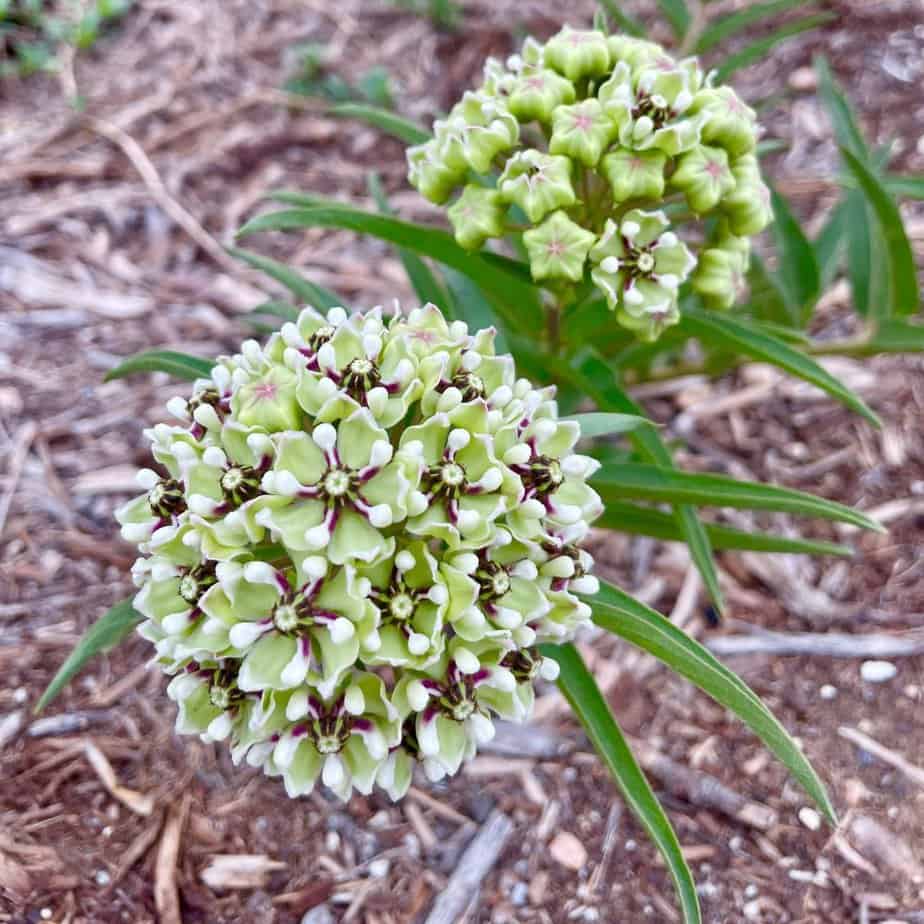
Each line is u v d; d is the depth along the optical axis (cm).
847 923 17
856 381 25
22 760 18
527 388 15
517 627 13
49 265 27
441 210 29
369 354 13
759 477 24
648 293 16
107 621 15
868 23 33
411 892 17
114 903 16
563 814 18
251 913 16
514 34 34
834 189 29
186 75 33
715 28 22
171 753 18
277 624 12
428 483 13
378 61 34
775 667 20
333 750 13
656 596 22
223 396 14
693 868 17
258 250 28
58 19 34
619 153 16
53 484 22
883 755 19
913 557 22
